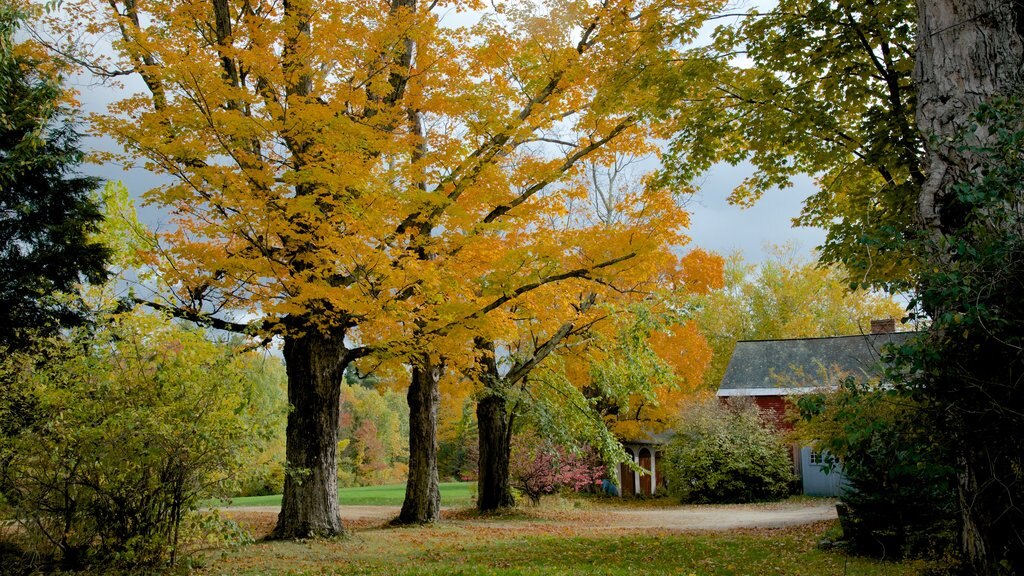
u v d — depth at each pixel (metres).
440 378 17.72
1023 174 4.51
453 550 11.29
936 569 8.00
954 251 4.93
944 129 6.15
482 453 19.56
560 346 18.83
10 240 9.94
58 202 10.36
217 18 10.98
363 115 11.22
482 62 11.27
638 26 11.20
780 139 11.54
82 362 8.12
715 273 21.91
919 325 5.00
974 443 4.67
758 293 46.59
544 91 11.69
